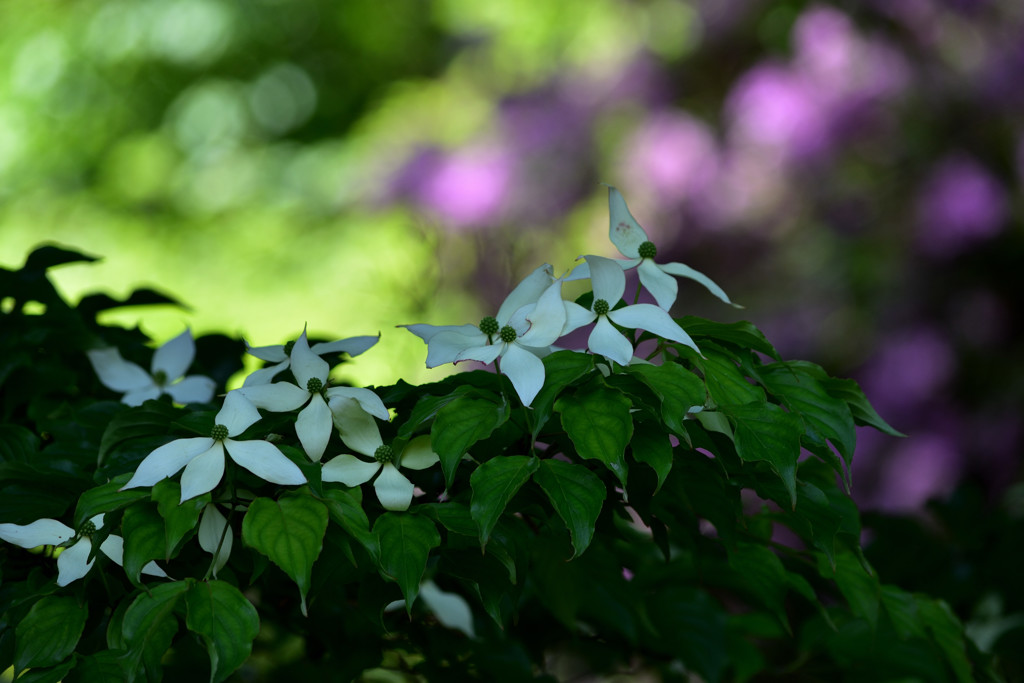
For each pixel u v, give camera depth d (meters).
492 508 1.79
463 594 2.11
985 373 6.97
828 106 7.33
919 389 6.97
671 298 1.87
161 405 1.89
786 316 7.48
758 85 7.50
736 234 7.66
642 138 7.85
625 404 1.81
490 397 1.83
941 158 7.24
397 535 1.81
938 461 6.71
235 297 8.15
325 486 1.83
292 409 1.85
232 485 1.81
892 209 7.36
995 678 2.06
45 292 2.11
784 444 1.81
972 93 7.12
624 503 1.93
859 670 2.11
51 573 1.90
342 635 2.02
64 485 1.90
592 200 7.91
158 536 1.79
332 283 8.00
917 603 2.02
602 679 2.26
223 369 2.24
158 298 2.22
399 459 1.84
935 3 7.25
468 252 4.97
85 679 1.80
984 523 2.32
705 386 1.83
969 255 7.10
